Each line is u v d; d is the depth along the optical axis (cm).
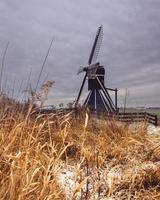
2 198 358
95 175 491
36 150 452
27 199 363
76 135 661
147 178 538
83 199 439
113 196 485
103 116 833
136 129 777
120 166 590
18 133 490
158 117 1614
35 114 573
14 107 539
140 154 652
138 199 482
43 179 405
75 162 554
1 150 428
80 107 800
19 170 395
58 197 397
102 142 658
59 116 645
